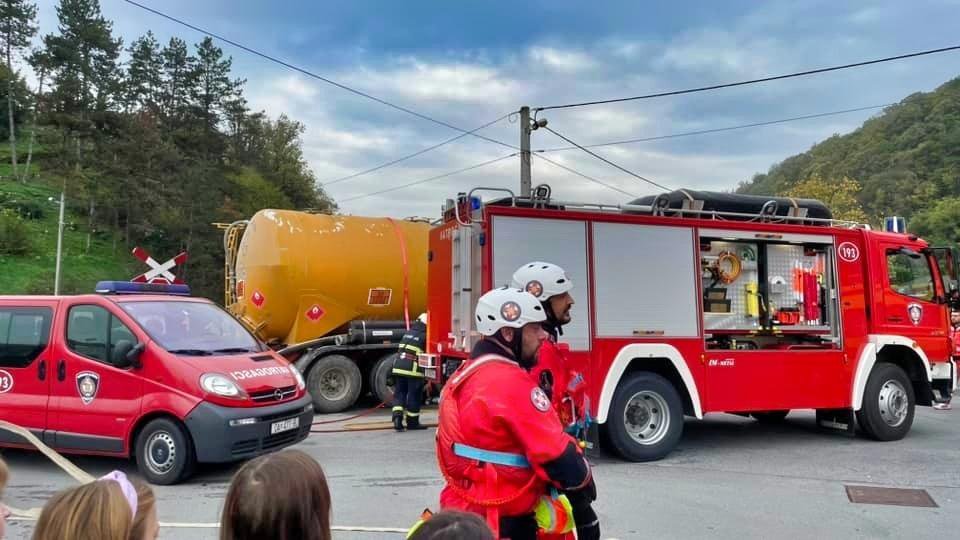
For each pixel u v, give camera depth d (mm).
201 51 56000
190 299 7727
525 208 7434
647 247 7871
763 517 5602
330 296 11852
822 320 8805
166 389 6516
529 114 20844
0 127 68062
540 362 3754
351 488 6359
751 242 8562
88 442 6766
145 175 47156
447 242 8180
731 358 8078
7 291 38906
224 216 47156
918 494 6332
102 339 6930
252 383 6742
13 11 66000
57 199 55500
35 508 5820
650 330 7754
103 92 48312
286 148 69250
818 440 8992
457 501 2504
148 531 2021
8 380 7145
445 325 8141
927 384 9242
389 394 11828
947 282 9531
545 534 2463
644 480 6781
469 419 2457
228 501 1914
